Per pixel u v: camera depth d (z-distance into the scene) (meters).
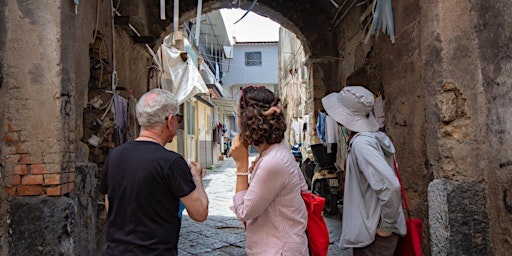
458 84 2.79
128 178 1.80
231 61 33.12
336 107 2.55
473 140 2.76
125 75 5.25
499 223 2.55
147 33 6.73
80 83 3.28
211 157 20.62
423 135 3.37
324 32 7.39
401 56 3.82
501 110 2.50
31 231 2.69
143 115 1.95
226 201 8.20
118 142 4.26
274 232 1.76
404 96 3.76
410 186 3.66
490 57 2.61
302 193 1.94
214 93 19.88
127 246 1.75
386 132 4.26
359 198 2.34
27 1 2.80
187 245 4.78
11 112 2.77
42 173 2.74
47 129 2.76
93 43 3.69
